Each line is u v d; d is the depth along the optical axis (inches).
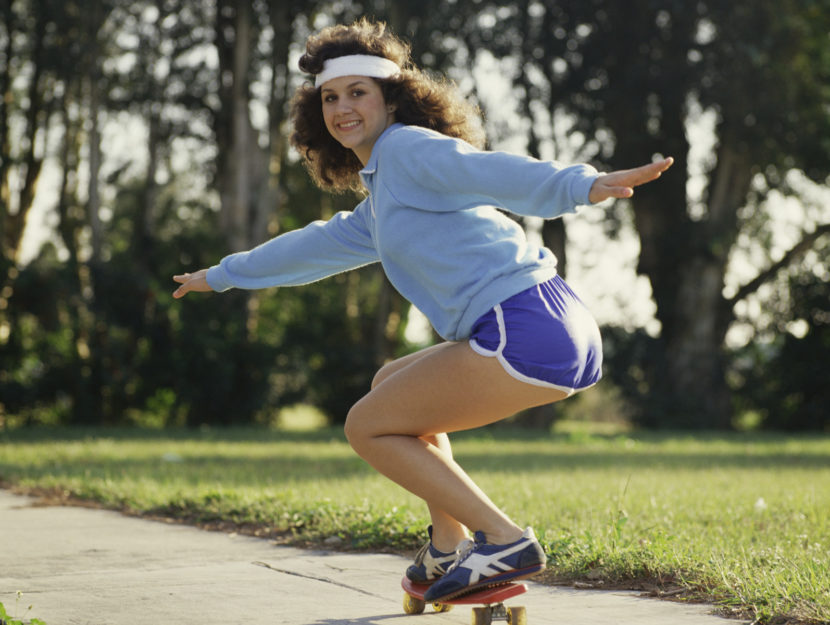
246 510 247.9
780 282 1071.6
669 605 145.6
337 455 509.0
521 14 956.6
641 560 167.2
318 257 146.1
